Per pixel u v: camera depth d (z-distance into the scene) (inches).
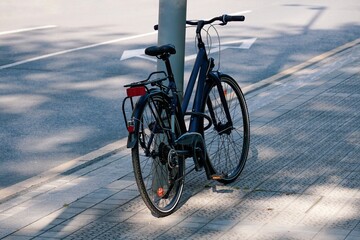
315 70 544.1
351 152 341.1
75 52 616.4
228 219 265.1
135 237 251.8
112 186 306.3
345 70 538.0
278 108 427.8
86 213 275.7
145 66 566.3
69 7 879.1
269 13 832.3
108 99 472.1
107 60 586.6
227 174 302.5
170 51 274.8
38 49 629.0
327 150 344.5
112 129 410.6
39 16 812.6
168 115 275.7
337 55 601.9
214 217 267.6
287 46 643.5
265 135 370.0
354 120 397.1
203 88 297.1
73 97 476.7
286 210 271.9
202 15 813.2
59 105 458.0
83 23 765.9
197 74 295.3
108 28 735.1
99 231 258.2
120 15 820.6
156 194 274.8
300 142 357.4
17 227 264.1
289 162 327.9
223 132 312.8
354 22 771.4
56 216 273.7
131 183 309.7
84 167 341.7
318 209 272.1
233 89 315.3
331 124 389.4
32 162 354.3
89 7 880.9
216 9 860.0
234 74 540.7
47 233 257.9
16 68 558.6
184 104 287.6
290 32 712.4
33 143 384.5
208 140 330.0
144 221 265.9
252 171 317.1
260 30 722.8
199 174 315.0
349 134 370.6
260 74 540.1
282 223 259.6
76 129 410.3
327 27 740.7
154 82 269.4
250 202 281.3
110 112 444.1
